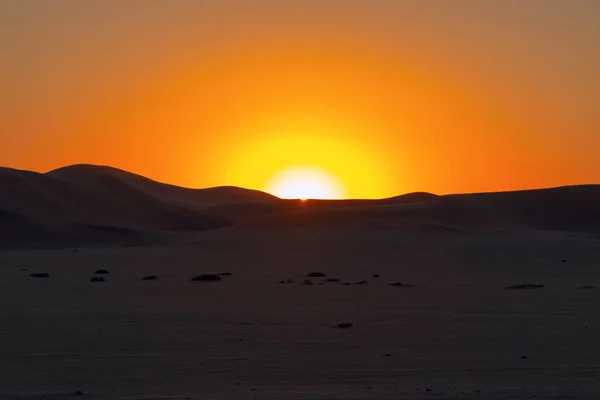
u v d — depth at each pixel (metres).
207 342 39.31
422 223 140.88
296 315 49.75
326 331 42.94
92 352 36.66
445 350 37.31
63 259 109.38
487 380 31.14
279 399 27.70
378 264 100.56
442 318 48.34
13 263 102.44
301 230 134.62
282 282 75.12
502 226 155.38
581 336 41.34
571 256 103.31
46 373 32.25
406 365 33.94
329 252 117.12
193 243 130.12
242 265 99.75
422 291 65.81
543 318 48.31
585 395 28.42
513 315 49.75
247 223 144.62
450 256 108.38
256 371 32.69
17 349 37.34
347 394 28.53
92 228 175.75
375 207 156.38
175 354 36.22
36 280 76.19
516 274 84.12
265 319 47.75
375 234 130.88
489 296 61.47
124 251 125.25
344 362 34.44
